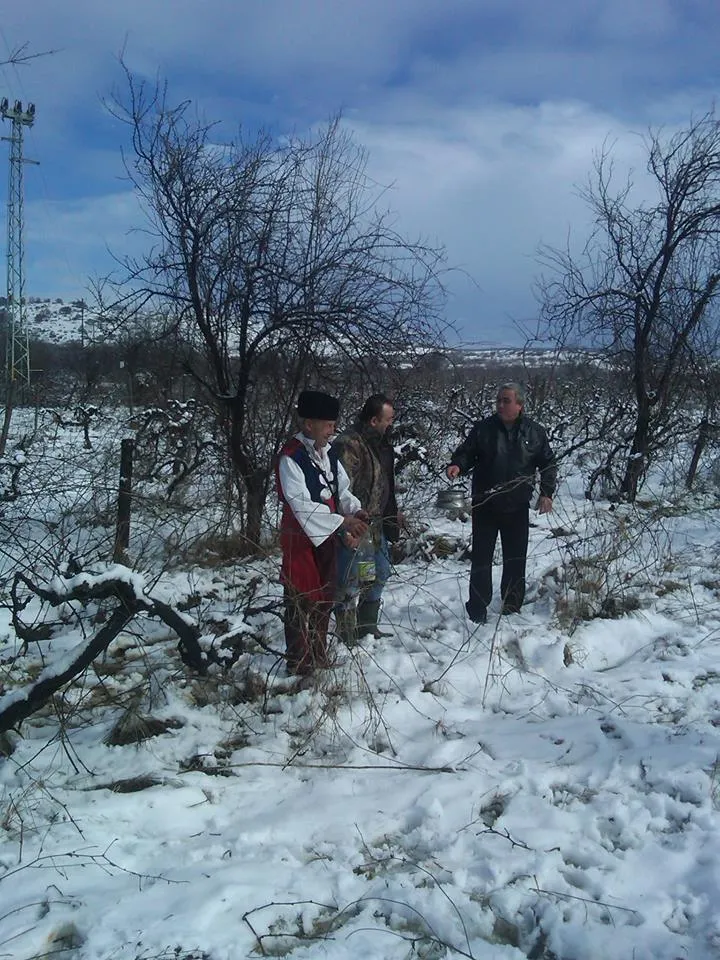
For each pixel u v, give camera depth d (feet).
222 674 15.08
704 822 11.15
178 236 24.36
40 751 12.51
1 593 18.12
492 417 19.93
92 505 21.33
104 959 8.52
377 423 17.74
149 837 10.89
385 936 9.04
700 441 36.22
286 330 25.03
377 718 14.20
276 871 10.07
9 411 32.50
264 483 24.32
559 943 9.06
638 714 14.43
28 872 9.92
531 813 11.46
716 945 8.88
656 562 22.54
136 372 29.86
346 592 16.31
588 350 38.01
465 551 25.64
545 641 17.56
